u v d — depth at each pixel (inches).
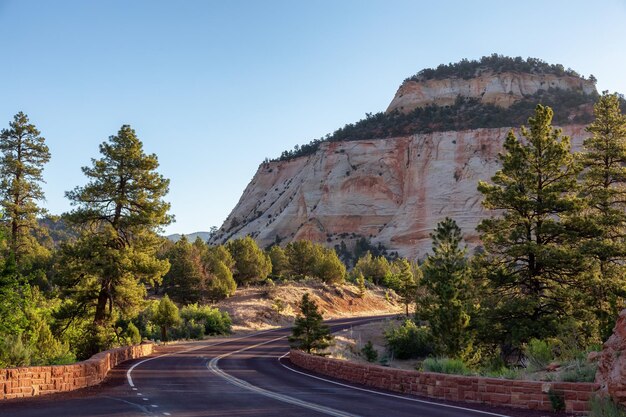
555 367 604.4
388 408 514.0
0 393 565.6
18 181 1819.6
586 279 1171.9
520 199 1192.8
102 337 1330.0
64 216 1369.3
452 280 1350.9
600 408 436.8
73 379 668.1
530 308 1123.9
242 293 3602.4
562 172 1261.1
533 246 1141.7
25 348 808.3
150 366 1083.3
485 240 1264.8
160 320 2170.3
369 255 5531.5
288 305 3484.3
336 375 912.3
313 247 4763.8
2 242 880.9
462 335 1202.6
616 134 1425.9
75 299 1400.1
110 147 1395.2
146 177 1403.8
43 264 2650.1
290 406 523.2
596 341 951.0
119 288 1387.8
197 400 567.5
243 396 608.1
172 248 3486.7
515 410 504.1
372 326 2758.4
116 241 1396.4
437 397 611.5
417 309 1628.9
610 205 1357.0
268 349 1782.7
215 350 1722.4
